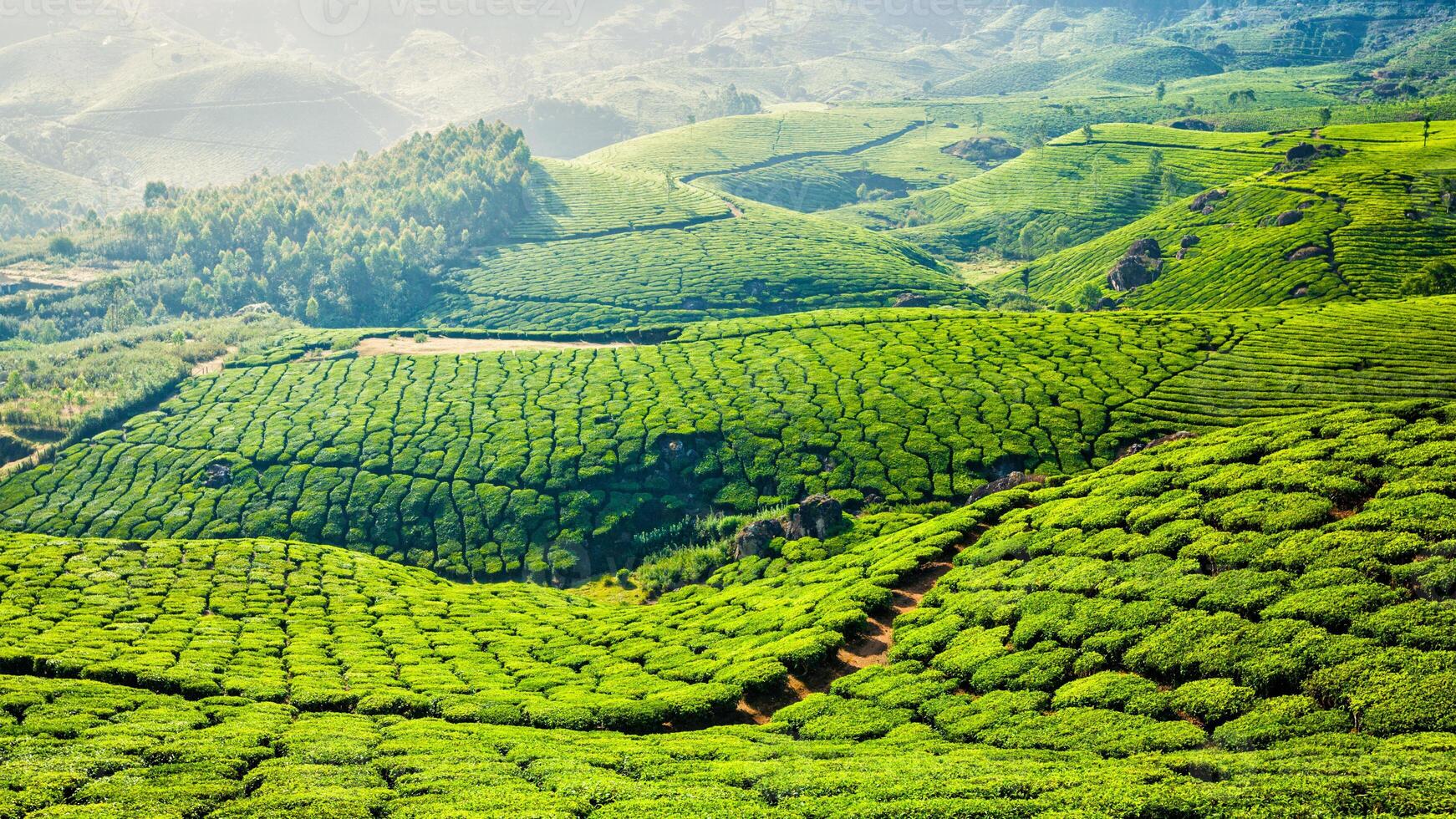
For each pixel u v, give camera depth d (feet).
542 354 471.21
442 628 237.04
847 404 374.22
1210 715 131.54
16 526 354.74
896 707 156.87
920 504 310.24
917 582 210.79
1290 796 102.94
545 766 139.03
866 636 189.57
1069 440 330.34
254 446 388.57
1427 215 594.24
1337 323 399.03
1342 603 142.10
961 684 161.27
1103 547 187.52
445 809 120.67
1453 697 119.14
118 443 404.16
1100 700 142.00
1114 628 157.99
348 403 425.28
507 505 340.39
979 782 117.80
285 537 339.36
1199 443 232.94
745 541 291.58
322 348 524.93
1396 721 119.03
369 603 257.75
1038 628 165.78
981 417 353.31
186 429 411.34
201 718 163.32
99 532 348.59
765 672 175.22
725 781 131.03
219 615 237.04
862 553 245.86
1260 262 582.76
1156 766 117.60
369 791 129.29
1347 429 202.69
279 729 158.40
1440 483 165.17
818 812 116.47
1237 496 186.19
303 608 246.47
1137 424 333.21
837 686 169.68
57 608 230.27
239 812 121.80
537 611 261.85
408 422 398.01
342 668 199.00
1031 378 381.40
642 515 333.62
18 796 124.36
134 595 246.88
